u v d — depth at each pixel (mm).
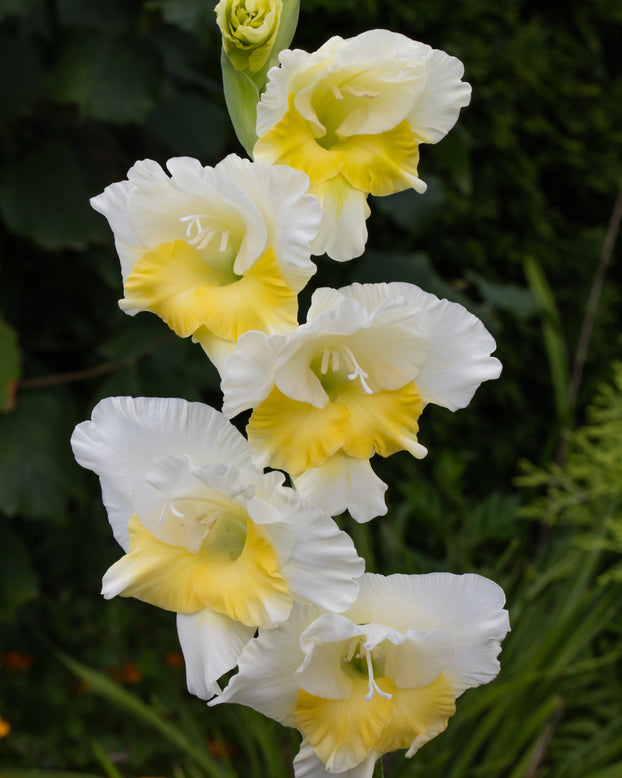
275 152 445
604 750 754
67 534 1046
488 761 733
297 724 464
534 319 1218
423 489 933
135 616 1042
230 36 457
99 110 797
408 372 450
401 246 1118
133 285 449
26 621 1016
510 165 1154
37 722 946
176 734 742
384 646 469
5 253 955
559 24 1224
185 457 437
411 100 452
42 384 879
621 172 1239
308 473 442
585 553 814
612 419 965
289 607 440
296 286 434
